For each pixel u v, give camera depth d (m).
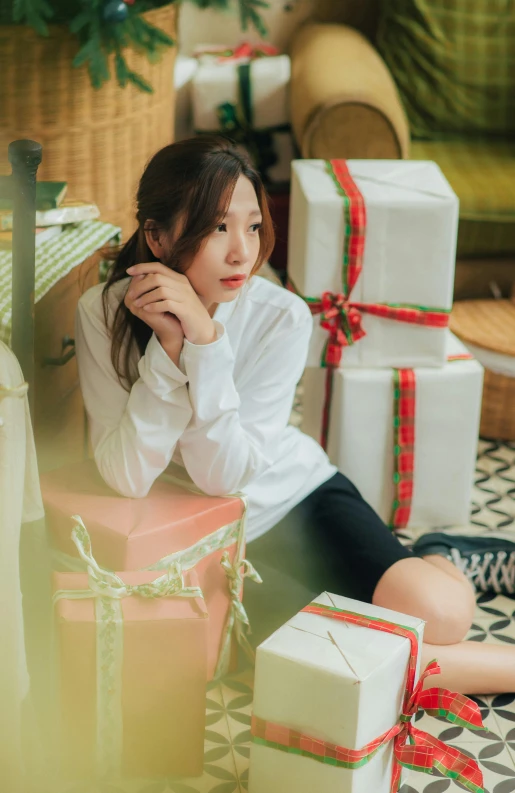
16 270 1.32
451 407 2.03
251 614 1.72
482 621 1.83
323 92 2.73
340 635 1.33
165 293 1.38
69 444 1.88
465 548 1.89
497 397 2.43
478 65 3.19
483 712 1.60
